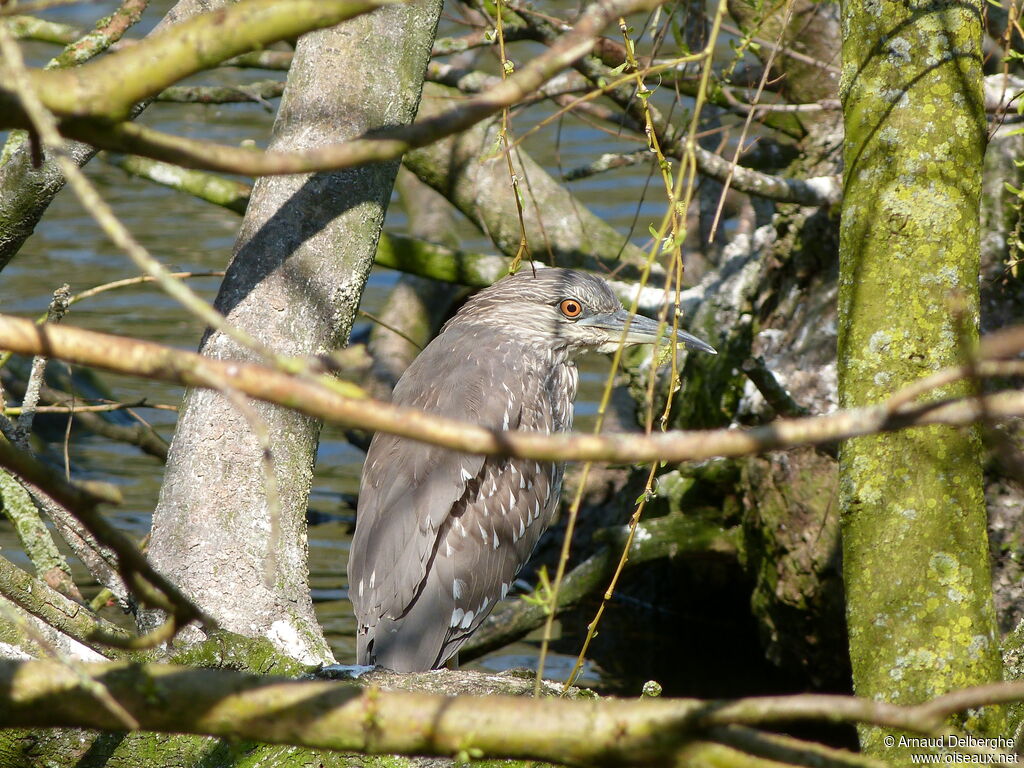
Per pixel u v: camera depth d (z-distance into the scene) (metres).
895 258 6.46
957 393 6.19
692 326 13.58
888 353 6.39
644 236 20.16
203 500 7.47
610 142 24.70
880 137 6.62
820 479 11.93
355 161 3.43
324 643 7.31
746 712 3.38
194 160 3.40
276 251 8.04
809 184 12.13
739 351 13.05
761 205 15.38
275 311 7.91
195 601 7.12
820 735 11.65
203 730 3.80
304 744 3.78
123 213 23.53
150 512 14.79
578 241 15.02
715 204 15.97
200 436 7.67
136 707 3.81
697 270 15.77
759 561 12.72
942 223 6.43
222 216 23.55
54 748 6.19
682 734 3.50
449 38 13.03
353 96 8.31
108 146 3.41
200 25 3.35
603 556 13.26
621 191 22.78
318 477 17.00
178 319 19.62
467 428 3.18
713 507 13.84
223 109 26.67
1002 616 10.59
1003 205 11.45
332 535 15.15
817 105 12.23
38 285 20.42
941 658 6.04
